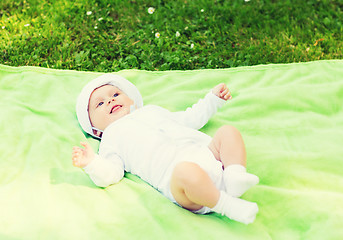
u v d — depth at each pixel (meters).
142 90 2.98
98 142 2.53
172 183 1.83
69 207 1.89
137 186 2.08
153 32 3.77
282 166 2.22
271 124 2.59
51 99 2.86
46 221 1.80
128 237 1.77
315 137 2.45
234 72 3.14
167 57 3.50
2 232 1.73
